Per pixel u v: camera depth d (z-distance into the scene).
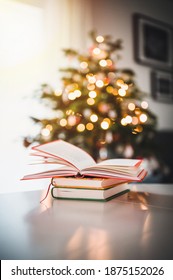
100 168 0.88
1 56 2.65
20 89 2.75
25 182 2.74
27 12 2.80
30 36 2.82
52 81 2.96
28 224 0.65
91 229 0.60
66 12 3.05
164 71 3.77
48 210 0.77
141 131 2.44
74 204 0.84
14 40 2.72
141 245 0.51
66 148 1.01
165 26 3.73
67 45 3.06
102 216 0.71
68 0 3.06
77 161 0.93
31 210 0.78
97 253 0.48
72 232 0.58
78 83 2.40
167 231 0.58
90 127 2.26
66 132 2.30
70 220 0.67
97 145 2.36
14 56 2.72
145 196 0.95
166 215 0.71
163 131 3.25
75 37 3.11
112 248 0.50
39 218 0.70
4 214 0.74
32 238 0.55
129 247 0.50
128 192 1.03
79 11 3.13
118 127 2.29
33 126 2.80
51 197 0.96
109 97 2.32
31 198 0.95
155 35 3.63
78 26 3.13
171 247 0.50
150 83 3.62
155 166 3.16
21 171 2.72
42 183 2.82
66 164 0.91
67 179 0.90
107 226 0.62
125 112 2.35
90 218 0.69
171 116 3.83
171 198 0.92
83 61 2.51
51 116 2.92
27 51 2.80
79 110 2.26
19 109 2.74
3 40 2.66
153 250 0.49
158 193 1.01
